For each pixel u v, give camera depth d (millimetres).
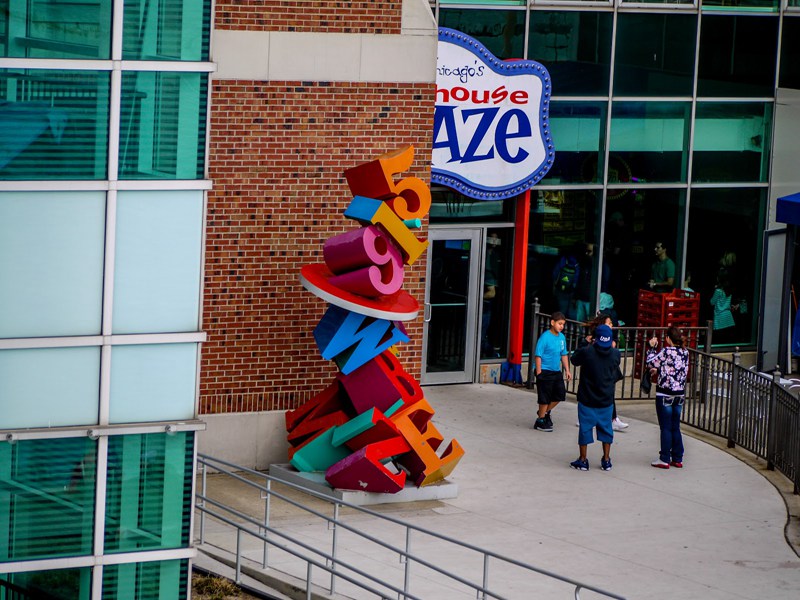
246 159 18281
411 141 19172
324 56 18484
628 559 15672
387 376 17312
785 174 25250
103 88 11750
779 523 17188
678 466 19188
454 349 23141
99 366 11969
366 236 16812
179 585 12406
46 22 11602
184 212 12070
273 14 18172
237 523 14844
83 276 11867
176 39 11875
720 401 22000
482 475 18469
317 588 14336
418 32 18953
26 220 11672
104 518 12117
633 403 22688
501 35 22734
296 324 18719
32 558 11977
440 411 21453
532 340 23078
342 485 17125
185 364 12234
